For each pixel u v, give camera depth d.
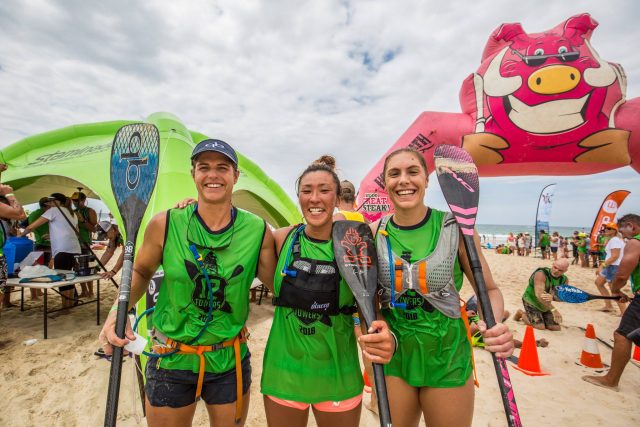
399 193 1.72
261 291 5.92
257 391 3.10
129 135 2.18
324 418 1.62
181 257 1.61
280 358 1.65
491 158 6.55
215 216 1.70
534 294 4.98
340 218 2.42
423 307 1.63
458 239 1.73
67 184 6.50
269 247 1.83
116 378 1.53
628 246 3.24
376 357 1.43
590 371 3.58
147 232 1.72
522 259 15.90
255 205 7.25
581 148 6.14
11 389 2.95
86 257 4.55
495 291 1.78
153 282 2.91
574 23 6.04
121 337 1.57
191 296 1.60
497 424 2.67
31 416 2.62
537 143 6.21
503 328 1.53
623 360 3.13
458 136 6.67
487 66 6.49
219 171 1.65
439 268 1.64
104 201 3.92
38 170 4.68
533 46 6.10
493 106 6.30
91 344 3.92
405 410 1.66
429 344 1.60
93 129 5.98
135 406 2.78
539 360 3.85
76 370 3.31
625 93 5.96
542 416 2.76
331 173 1.78
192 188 3.94
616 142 5.93
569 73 5.85
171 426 1.59
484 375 3.50
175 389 1.58
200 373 1.58
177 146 4.18
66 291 5.16
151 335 1.71
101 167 4.37
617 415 2.78
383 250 1.75
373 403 2.76
